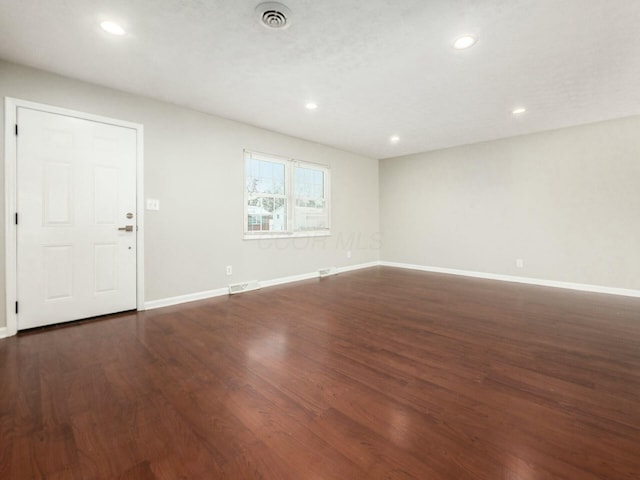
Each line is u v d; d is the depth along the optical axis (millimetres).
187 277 3744
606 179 4137
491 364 2080
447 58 2576
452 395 1716
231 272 4188
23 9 1962
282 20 2080
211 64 2672
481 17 2051
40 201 2770
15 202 2645
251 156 4379
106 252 3146
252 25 2145
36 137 2736
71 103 2910
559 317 3092
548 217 4605
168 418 1521
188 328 2807
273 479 1151
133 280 3328
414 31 2209
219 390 1773
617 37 2258
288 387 1805
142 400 1676
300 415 1543
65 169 2891
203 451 1298
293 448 1314
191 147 3742
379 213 6781
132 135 3283
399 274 5637
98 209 3086
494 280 5027
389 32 2221
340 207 5863
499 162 5055
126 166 3252
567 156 4422
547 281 4637
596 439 1354
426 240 6039
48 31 2201
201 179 3848
